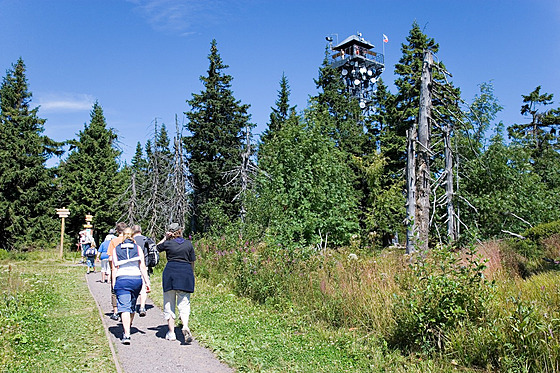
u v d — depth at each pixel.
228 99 32.44
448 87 12.88
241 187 24.83
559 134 37.03
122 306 6.77
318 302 8.50
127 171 38.88
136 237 9.24
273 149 21.77
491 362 5.25
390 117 28.52
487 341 5.33
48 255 26.61
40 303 9.50
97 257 19.25
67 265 21.73
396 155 28.53
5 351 5.89
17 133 33.38
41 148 33.72
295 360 5.98
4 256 24.72
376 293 7.71
